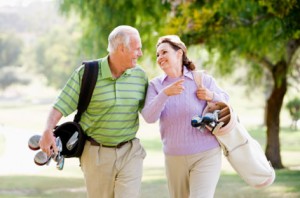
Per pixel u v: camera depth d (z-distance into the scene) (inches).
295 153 1194.6
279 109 869.2
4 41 4736.7
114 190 251.1
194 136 250.4
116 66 243.6
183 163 252.7
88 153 247.4
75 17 720.3
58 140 244.1
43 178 793.6
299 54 998.4
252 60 869.2
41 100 5059.1
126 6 606.5
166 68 251.1
